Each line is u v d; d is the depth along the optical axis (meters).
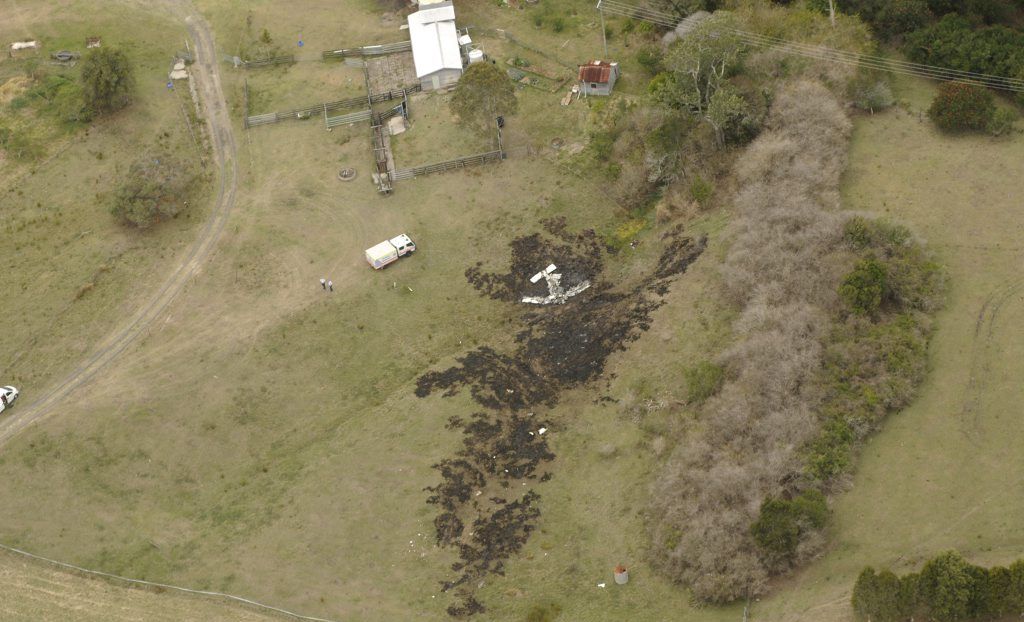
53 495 78.06
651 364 80.19
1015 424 68.50
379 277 93.75
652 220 95.38
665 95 99.25
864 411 69.88
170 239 99.31
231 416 82.81
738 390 73.44
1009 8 102.19
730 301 82.25
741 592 62.78
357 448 79.25
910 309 76.25
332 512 74.56
